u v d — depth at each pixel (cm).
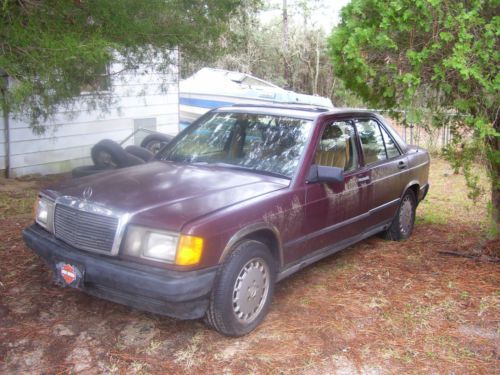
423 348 391
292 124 502
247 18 783
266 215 411
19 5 516
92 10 559
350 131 542
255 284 407
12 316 421
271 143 492
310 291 488
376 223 582
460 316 443
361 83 501
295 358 372
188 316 372
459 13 456
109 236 375
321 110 528
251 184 439
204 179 446
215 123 539
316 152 480
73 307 440
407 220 658
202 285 360
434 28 464
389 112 546
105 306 443
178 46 697
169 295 348
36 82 533
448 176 1087
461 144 535
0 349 374
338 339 400
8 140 938
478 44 452
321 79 2381
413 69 478
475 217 768
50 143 1006
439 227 712
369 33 461
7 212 730
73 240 395
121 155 843
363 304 462
